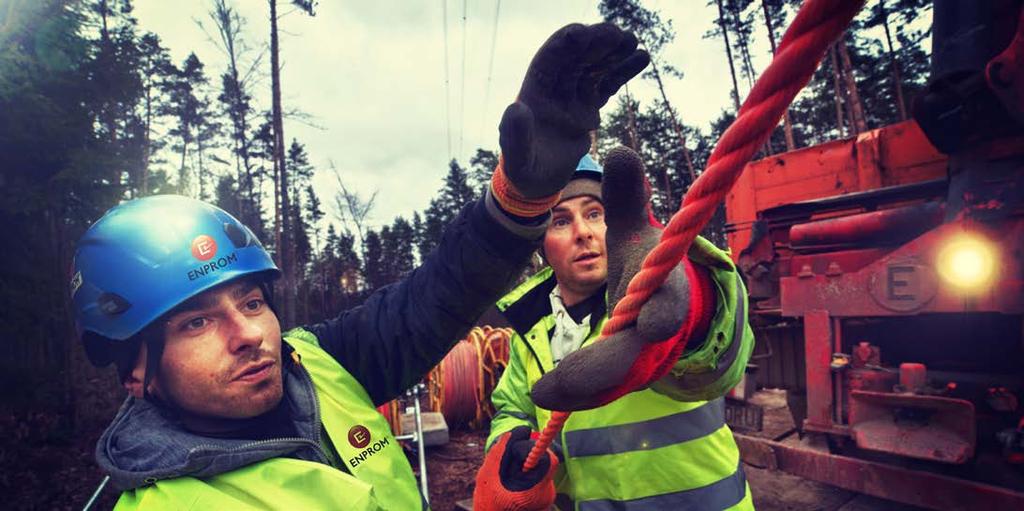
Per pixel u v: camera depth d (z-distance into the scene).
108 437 1.11
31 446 7.50
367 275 57.12
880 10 23.72
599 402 0.77
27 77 7.20
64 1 8.08
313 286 52.22
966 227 2.99
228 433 1.16
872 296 3.35
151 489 1.00
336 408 1.28
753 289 4.69
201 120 37.62
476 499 1.38
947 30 3.17
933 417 3.07
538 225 1.26
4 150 7.51
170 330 1.10
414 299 1.44
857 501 3.83
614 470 1.66
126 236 1.14
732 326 1.12
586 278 1.75
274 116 21.48
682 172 39.50
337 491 1.05
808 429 3.64
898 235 3.62
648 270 0.67
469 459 6.73
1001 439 2.86
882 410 3.28
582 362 0.73
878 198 4.09
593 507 1.69
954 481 2.87
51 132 7.58
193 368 1.09
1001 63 2.82
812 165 5.59
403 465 1.32
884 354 3.82
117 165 8.42
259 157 37.91
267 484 1.03
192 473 1.02
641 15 28.34
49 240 8.48
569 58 0.79
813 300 3.69
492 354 8.57
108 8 10.25
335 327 1.52
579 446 1.73
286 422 1.23
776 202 5.89
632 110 35.91
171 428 1.09
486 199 1.27
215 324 1.13
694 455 1.64
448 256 1.36
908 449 3.03
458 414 8.26
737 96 27.38
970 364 3.44
